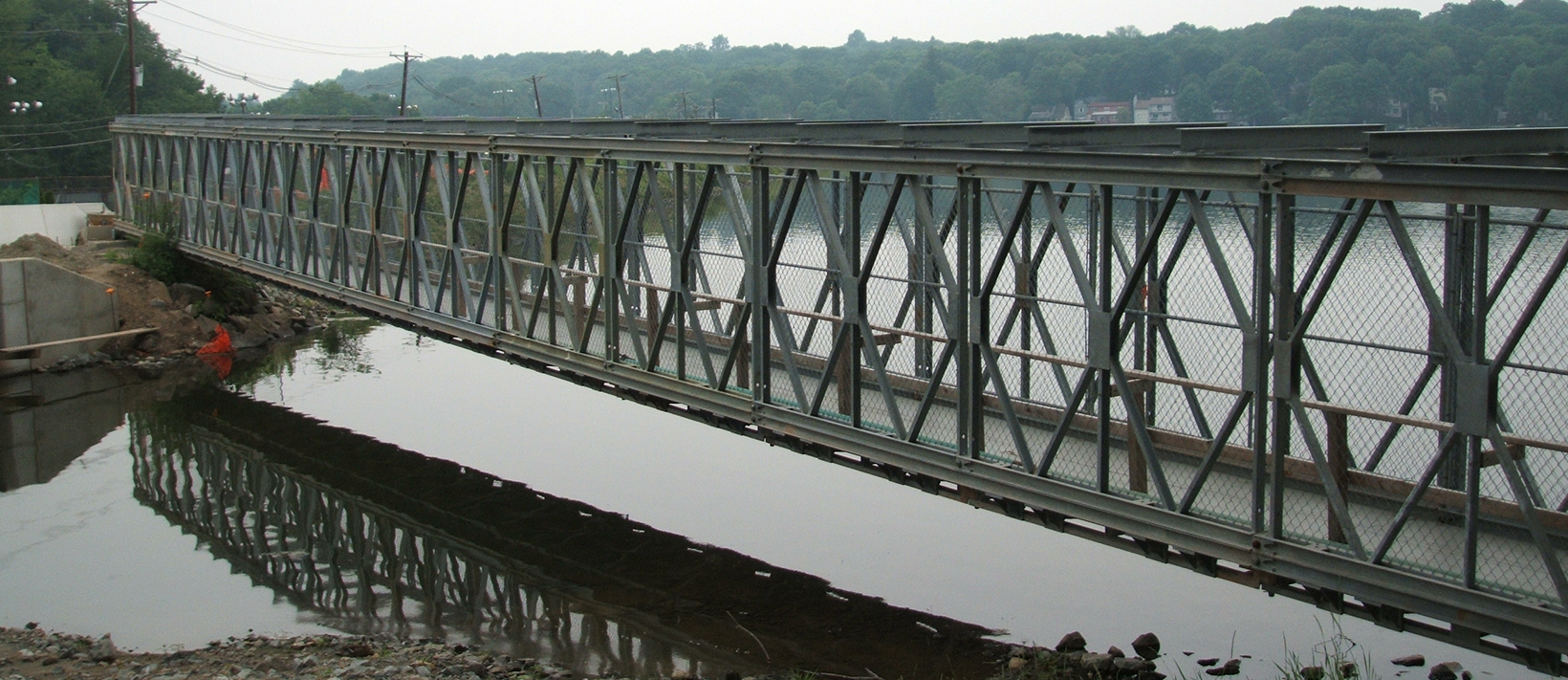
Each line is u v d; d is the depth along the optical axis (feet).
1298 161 28.48
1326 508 33.81
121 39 285.02
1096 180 32.55
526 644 43.19
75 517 61.11
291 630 45.50
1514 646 27.78
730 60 517.96
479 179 59.06
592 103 485.15
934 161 36.94
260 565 53.52
